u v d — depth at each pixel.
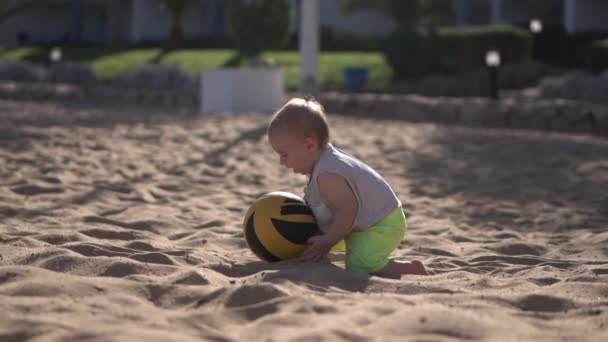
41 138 12.41
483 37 29.30
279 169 10.62
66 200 7.63
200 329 3.28
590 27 35.72
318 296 3.86
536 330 3.36
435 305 3.72
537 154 12.83
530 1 37.41
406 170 10.95
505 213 7.98
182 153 11.79
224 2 47.81
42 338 2.97
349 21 43.28
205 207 7.69
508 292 4.21
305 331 3.19
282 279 4.10
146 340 2.95
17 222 6.51
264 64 31.59
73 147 11.60
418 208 8.19
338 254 5.48
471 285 4.43
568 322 3.56
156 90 26.78
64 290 3.78
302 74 22.53
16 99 26.28
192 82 27.98
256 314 3.55
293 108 4.68
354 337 3.15
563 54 33.25
